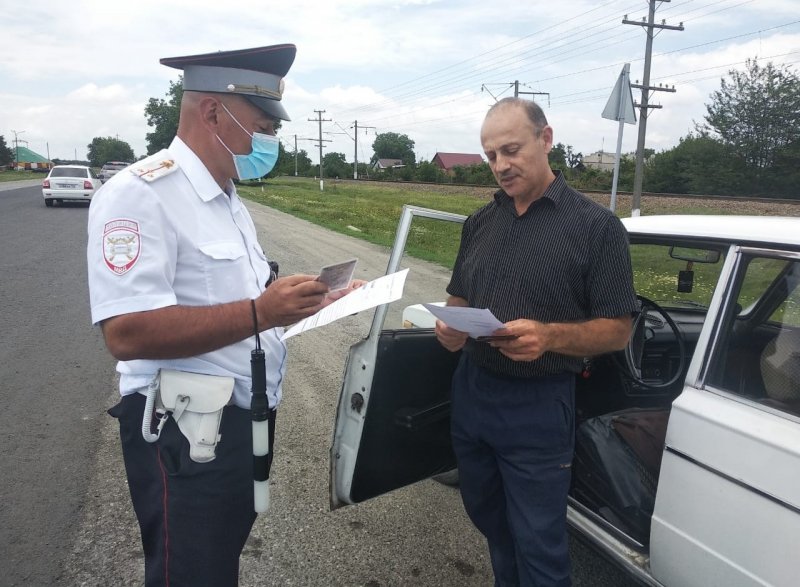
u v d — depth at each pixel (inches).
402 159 4628.4
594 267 74.7
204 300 63.3
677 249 104.3
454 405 87.9
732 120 1705.2
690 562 76.3
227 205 68.0
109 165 1572.3
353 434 93.9
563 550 80.1
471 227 89.4
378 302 64.4
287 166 3777.1
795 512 64.5
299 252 455.2
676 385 112.2
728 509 71.4
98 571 103.7
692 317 120.0
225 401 64.5
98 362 200.7
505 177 77.4
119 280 56.6
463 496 92.4
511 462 81.0
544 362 77.7
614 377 117.6
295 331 70.5
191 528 64.9
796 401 74.9
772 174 1646.2
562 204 77.1
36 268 352.5
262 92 65.6
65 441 147.3
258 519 122.0
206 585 66.6
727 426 72.6
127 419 65.2
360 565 109.5
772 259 79.7
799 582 64.2
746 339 81.7
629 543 89.9
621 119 336.8
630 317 76.0
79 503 122.6
